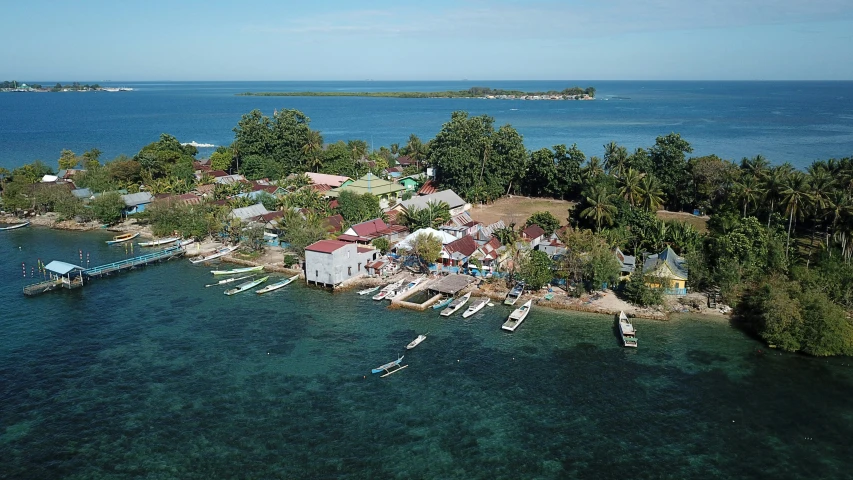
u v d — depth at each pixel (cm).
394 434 6341
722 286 9694
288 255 11994
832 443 6197
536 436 6316
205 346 8388
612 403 6950
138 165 18738
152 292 10600
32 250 13188
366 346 8412
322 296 10419
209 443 6175
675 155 16350
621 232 12362
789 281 9312
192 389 7212
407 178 19788
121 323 9181
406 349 8319
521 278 10369
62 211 15138
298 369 7731
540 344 8481
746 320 9244
